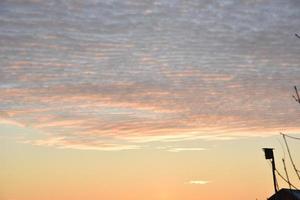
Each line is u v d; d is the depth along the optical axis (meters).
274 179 14.63
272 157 15.90
